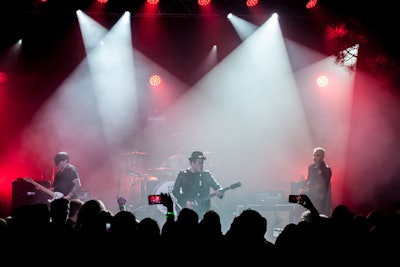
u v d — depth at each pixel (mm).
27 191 11602
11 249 4664
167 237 4871
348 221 5195
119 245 4648
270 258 4723
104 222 5023
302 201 5461
